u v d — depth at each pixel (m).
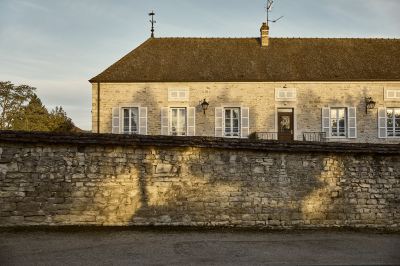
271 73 21.20
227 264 7.76
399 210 11.54
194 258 8.11
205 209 11.02
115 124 20.95
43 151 10.54
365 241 9.86
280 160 11.34
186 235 10.05
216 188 11.09
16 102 31.12
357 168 11.57
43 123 30.94
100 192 10.71
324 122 20.84
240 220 11.09
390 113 21.08
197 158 11.09
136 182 10.86
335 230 11.07
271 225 11.15
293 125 20.95
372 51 22.80
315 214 11.34
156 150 10.98
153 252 8.48
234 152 11.22
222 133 20.89
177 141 10.93
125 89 21.06
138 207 10.84
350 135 20.81
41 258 7.89
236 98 20.98
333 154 11.52
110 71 21.44
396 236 10.51
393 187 11.60
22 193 10.37
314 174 11.41
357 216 11.45
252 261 7.98
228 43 23.33
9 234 9.66
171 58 22.27
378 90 20.98
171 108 21.17
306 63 21.88
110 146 10.80
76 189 10.60
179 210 10.95
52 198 10.50
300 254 8.56
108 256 8.13
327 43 23.36
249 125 20.88
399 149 11.61
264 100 20.97
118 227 10.62
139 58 22.22
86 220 10.60
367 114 20.91
